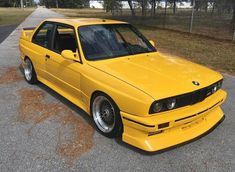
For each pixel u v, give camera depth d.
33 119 4.56
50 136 4.02
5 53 9.94
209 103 3.78
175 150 3.70
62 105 5.12
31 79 6.15
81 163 3.39
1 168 3.28
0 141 3.87
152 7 26.48
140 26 21.70
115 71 3.88
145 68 3.99
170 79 3.65
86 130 4.19
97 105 4.06
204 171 3.29
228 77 7.34
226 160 3.52
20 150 3.66
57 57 4.88
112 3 32.38
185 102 3.48
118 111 3.64
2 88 6.04
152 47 5.11
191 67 4.21
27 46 6.07
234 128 4.36
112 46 4.56
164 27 19.72
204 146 3.81
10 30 18.20
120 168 3.31
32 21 26.95
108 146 3.76
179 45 12.61
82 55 4.29
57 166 3.33
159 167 3.34
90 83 4.01
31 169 3.27
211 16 18.62
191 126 3.75
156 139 3.44
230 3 16.75
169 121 3.31
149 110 3.25
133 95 3.37
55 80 5.12
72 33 4.68
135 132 3.46
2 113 4.77
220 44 12.70
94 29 4.69
